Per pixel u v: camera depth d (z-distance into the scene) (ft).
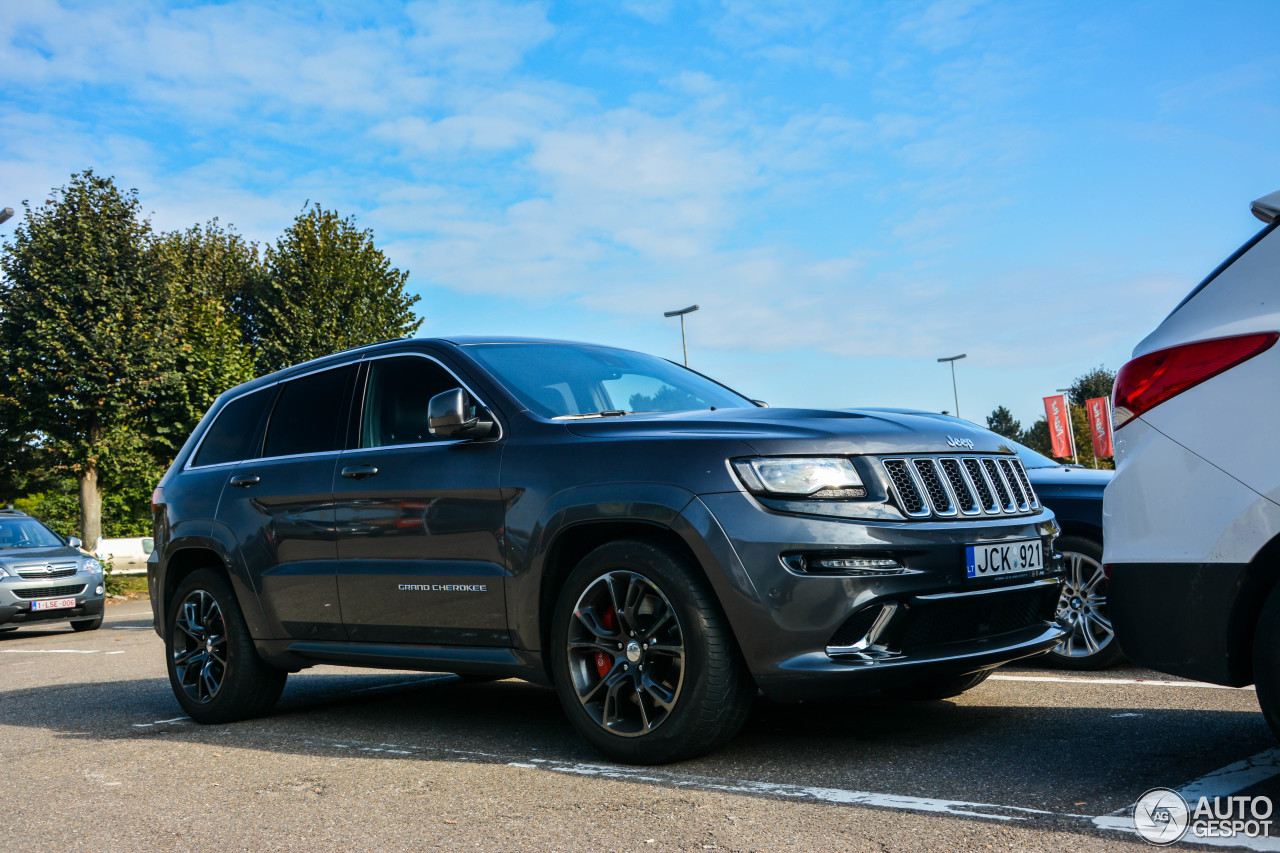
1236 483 8.52
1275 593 8.27
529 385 13.91
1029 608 11.91
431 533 13.43
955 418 12.97
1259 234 8.86
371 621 14.25
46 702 20.11
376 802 10.58
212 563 17.69
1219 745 10.98
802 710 14.20
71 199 69.87
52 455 70.08
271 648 15.83
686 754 11.16
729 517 10.69
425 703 17.30
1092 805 9.02
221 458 17.53
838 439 11.02
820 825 8.87
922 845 8.19
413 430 14.37
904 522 10.76
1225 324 8.80
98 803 11.31
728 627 10.85
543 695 17.70
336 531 14.71
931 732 12.41
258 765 12.84
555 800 10.19
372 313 96.32
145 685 22.04
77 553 42.32
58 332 67.21
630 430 12.09
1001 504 11.94
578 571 11.83
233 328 88.69
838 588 10.32
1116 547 9.43
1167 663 9.04
